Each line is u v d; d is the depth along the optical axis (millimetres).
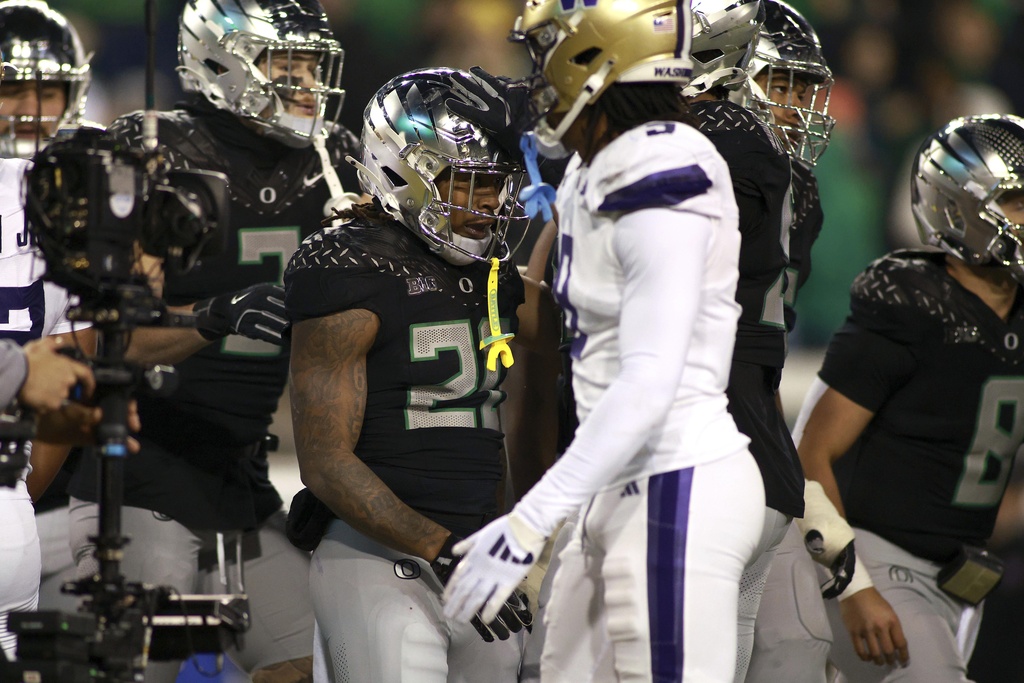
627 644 7996
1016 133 11781
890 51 28422
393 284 9789
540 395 11570
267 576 12375
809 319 26078
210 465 11969
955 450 12039
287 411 23266
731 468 8031
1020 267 11633
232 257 12094
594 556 8383
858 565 11883
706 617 7863
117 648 7285
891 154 27953
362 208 10211
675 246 7504
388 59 27578
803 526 11359
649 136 7781
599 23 7848
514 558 7570
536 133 8273
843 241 26188
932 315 11805
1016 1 29828
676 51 7965
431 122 9742
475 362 10094
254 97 11797
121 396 7496
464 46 27594
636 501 7980
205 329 10828
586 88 7895
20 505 9836
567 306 8242
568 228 8203
